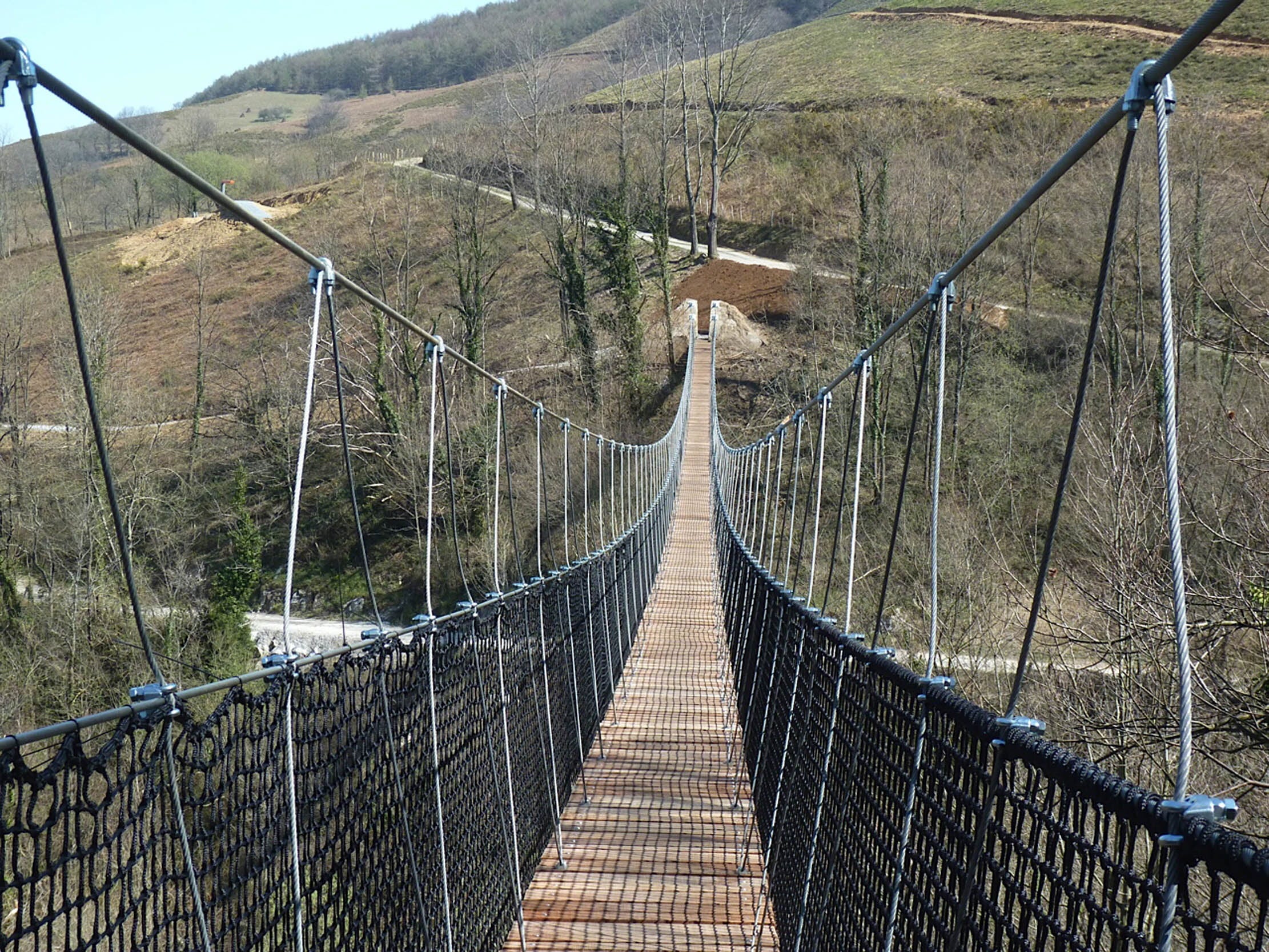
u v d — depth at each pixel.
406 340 20.75
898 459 17.52
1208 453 7.90
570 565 5.43
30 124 1.08
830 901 2.53
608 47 83.81
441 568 19.28
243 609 14.89
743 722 5.64
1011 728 1.44
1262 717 5.70
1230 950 0.90
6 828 1.09
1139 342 9.59
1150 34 43.09
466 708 2.96
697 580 12.23
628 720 6.43
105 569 13.31
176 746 1.41
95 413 1.21
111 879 1.27
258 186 54.44
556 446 21.34
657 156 43.09
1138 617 6.96
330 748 1.94
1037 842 1.33
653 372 29.53
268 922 1.66
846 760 2.50
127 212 47.78
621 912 3.61
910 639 11.43
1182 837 1.00
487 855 3.15
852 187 36.47
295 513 1.79
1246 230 9.83
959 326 18.62
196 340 32.16
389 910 2.22
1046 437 16.78
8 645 12.60
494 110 48.94
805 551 15.43
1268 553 6.21
